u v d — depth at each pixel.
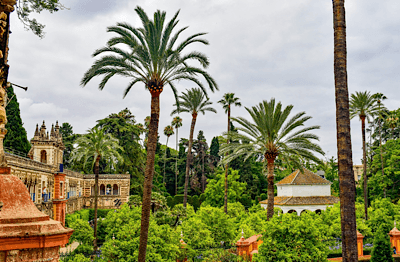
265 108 31.41
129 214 26.06
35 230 3.69
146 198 18.50
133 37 19.89
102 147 38.75
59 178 40.97
